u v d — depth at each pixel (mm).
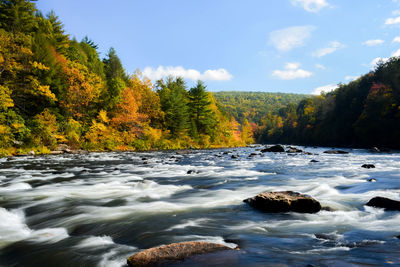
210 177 10141
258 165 14789
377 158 19922
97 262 3027
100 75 51156
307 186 7844
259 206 5371
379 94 53594
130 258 2838
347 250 3053
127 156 23938
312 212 5035
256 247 3215
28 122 26516
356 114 64938
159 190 7602
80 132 33219
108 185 8484
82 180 9625
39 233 4145
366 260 2703
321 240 3477
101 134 36062
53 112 30438
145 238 3791
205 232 3979
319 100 103188
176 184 8758
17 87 27172
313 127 91062
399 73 52781
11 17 34344
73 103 33688
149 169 13203
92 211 5332
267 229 4074
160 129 51031
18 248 3521
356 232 3826
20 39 27047
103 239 3818
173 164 15922
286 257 2826
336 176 9852
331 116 75375
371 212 4992
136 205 5824
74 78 33875
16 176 10586
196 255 2887
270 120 171375
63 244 3641
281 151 29750
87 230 4238
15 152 22859
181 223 4465
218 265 2619
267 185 8211
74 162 17391
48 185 8555
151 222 4539
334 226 4172
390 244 3256
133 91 46250
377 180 8656
